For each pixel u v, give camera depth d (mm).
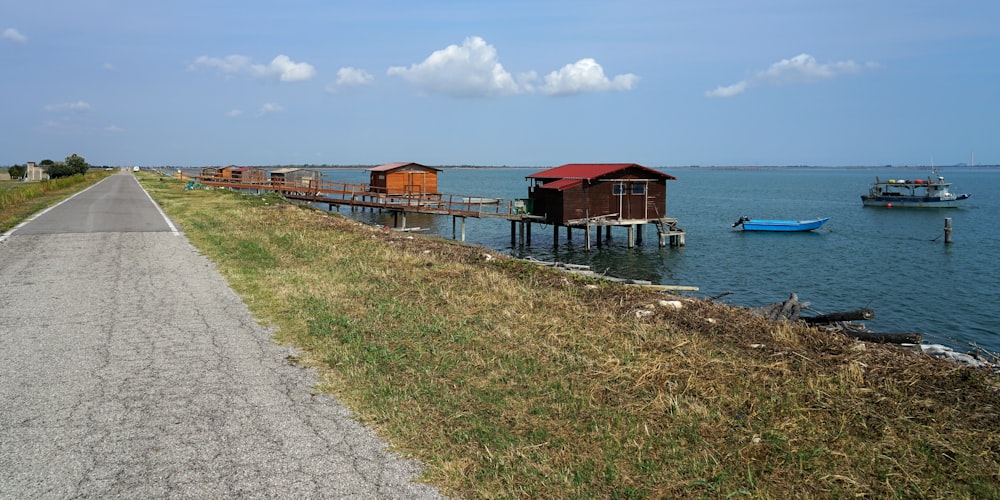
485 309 9875
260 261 14289
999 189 128750
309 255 15156
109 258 14352
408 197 44969
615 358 7398
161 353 7508
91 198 34281
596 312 9906
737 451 5207
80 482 4508
